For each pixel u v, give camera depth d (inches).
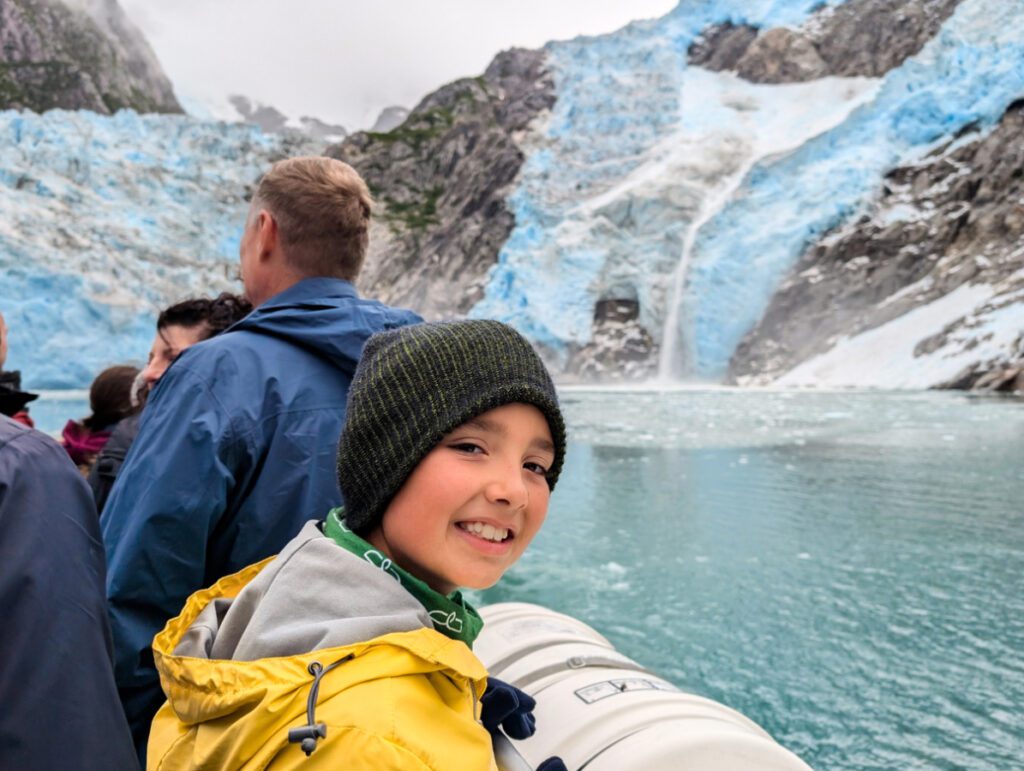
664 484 340.2
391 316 61.3
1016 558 201.6
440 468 33.7
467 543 34.1
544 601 183.0
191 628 35.0
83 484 33.5
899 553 211.0
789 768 50.4
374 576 32.4
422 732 27.1
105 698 30.5
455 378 34.1
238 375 53.6
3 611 28.2
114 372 115.0
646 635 158.6
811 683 132.7
